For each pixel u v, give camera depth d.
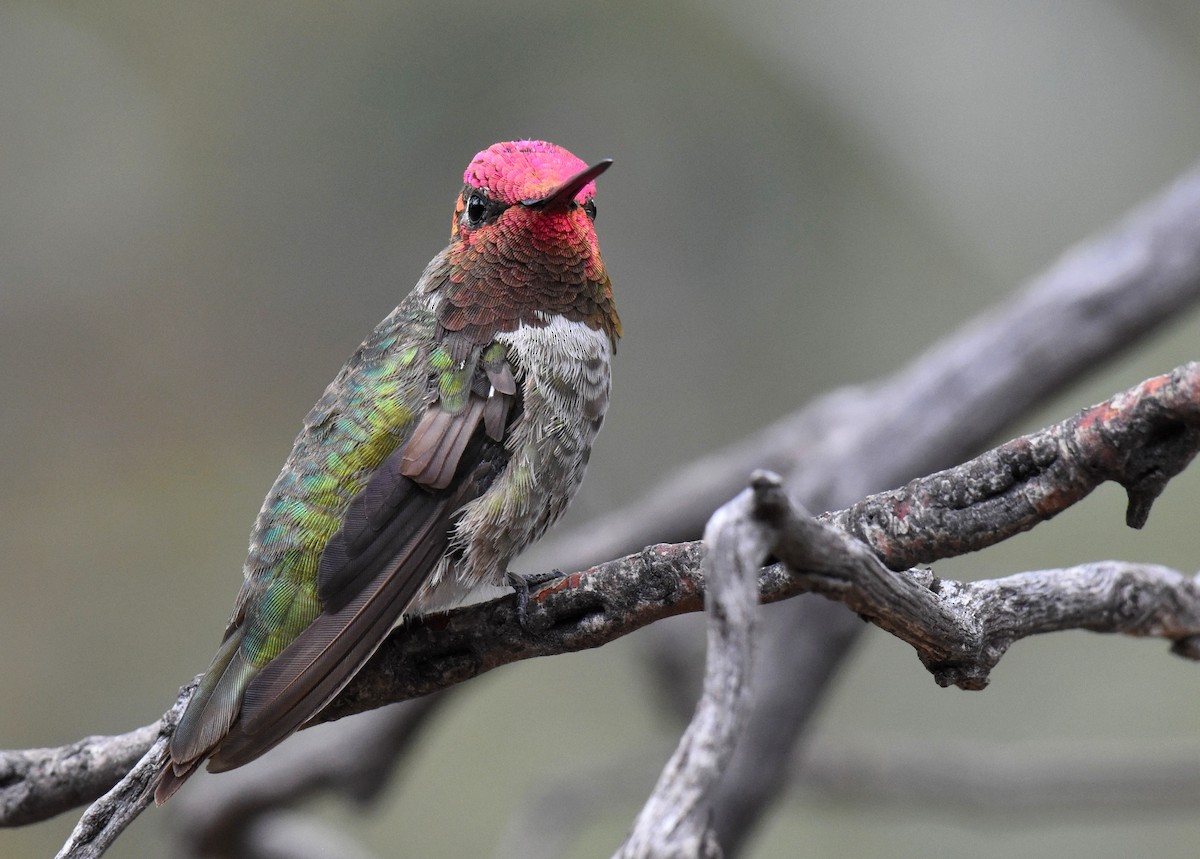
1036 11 12.34
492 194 5.23
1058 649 12.11
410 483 4.68
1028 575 3.59
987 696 11.98
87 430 14.09
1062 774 8.24
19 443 13.93
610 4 14.05
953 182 12.70
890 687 12.09
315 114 14.47
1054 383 7.40
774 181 13.84
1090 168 12.34
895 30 12.73
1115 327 7.30
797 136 13.82
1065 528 11.82
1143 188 12.27
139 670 13.24
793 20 13.20
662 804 2.43
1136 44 12.32
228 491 13.97
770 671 7.02
